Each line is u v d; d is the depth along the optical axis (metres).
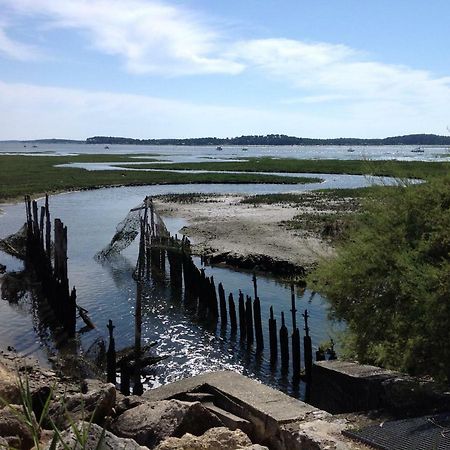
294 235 36.88
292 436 7.61
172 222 44.41
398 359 10.15
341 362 10.62
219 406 9.28
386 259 11.14
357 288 11.38
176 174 88.00
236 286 27.19
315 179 82.69
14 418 7.21
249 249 33.31
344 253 11.97
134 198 61.34
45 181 75.19
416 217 11.38
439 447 6.68
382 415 8.05
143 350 18.56
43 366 17.61
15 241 36.44
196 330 21.45
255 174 89.44
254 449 6.70
